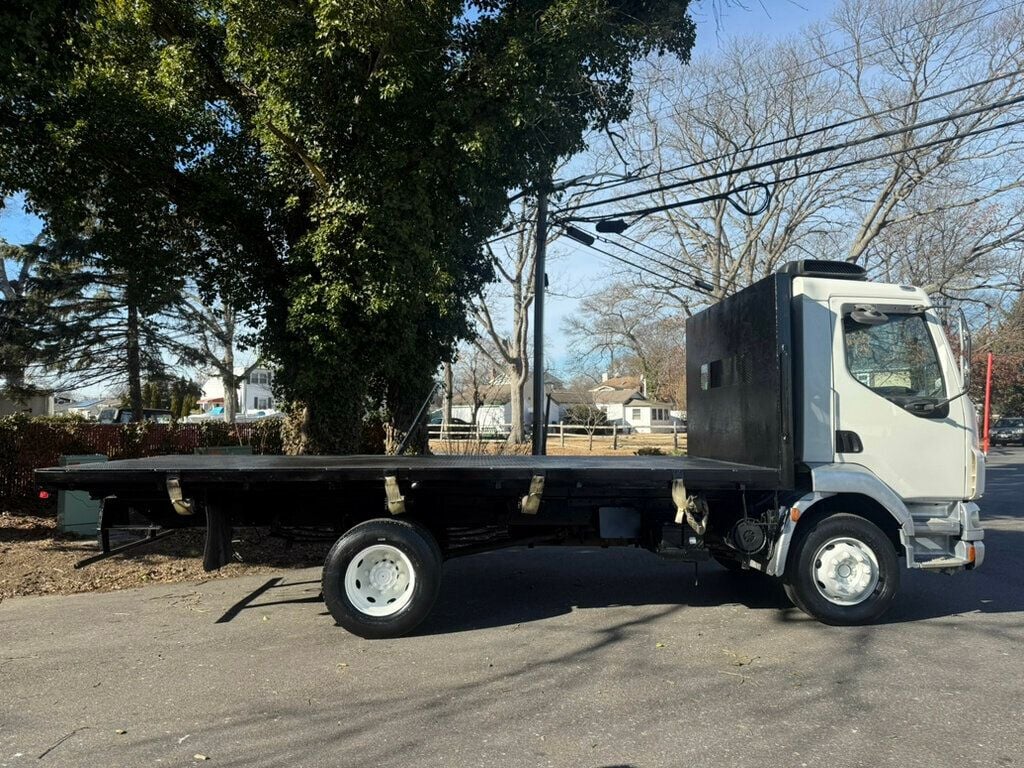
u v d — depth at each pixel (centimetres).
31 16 741
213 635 595
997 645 563
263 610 671
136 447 1398
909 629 607
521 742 394
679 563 878
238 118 1101
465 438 3006
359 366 1087
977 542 632
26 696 465
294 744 392
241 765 368
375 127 976
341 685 482
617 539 668
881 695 461
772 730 409
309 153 995
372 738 399
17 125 897
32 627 618
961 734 404
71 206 999
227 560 622
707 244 3095
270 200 1095
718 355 734
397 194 964
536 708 441
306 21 923
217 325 2739
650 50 1142
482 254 1268
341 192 979
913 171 2633
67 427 1271
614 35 1062
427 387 1280
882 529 649
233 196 1055
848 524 614
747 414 667
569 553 948
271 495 633
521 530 676
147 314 2000
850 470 617
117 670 512
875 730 409
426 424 1324
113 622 632
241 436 1542
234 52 959
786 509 610
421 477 589
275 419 1672
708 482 602
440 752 382
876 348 638
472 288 1292
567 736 401
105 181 1020
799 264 643
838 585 613
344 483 603
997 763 370
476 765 368
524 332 3275
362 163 961
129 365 2523
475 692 468
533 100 970
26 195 995
